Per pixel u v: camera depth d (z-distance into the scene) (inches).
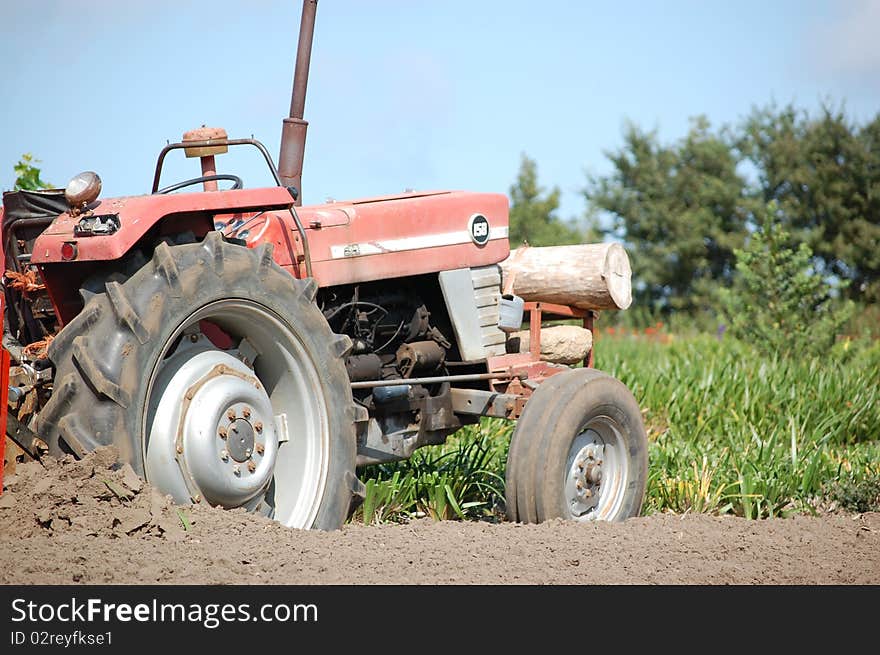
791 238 3302.2
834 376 1221.7
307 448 556.1
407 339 676.7
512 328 698.2
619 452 682.2
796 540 615.8
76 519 447.2
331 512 555.2
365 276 630.5
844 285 1754.4
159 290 480.1
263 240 578.9
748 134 3631.9
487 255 700.0
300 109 691.4
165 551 447.2
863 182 3356.3
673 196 3624.5
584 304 746.2
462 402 673.0
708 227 3545.8
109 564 426.3
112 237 475.5
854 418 1104.8
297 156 690.8
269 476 527.2
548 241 3535.9
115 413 460.1
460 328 678.5
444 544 534.9
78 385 458.9
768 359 1491.1
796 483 826.8
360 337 647.8
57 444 462.3
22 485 452.4
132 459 466.6
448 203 680.4
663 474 819.4
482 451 829.2
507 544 546.9
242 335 551.5
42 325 548.7
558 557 529.3
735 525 647.1
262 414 524.7
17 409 479.2
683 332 2669.8
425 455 826.2
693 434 1035.9
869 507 800.3
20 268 558.3
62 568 417.1
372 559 492.7
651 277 3506.4
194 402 501.4
